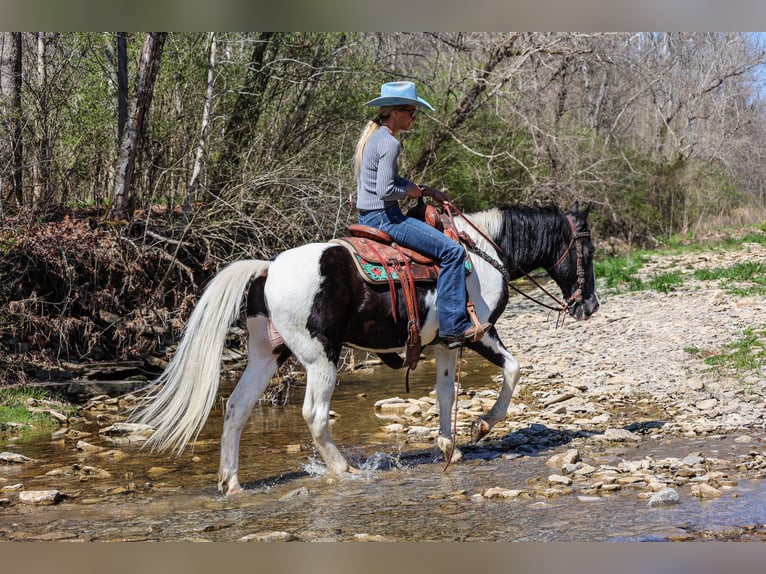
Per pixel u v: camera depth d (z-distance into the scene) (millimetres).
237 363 11609
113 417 8648
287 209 12188
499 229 6922
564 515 4953
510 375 6676
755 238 23922
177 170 13484
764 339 10656
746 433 7074
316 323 5812
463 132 19938
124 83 13336
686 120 32469
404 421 8164
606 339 12180
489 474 6098
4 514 5254
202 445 7367
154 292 12008
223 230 12422
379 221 6195
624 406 8367
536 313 15398
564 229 7133
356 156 6281
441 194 6508
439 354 6609
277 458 6809
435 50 20734
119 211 12664
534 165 20469
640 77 28422
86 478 6184
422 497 5496
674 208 30406
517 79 20125
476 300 6473
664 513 4914
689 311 13320
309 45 15383
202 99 14484
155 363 11094
